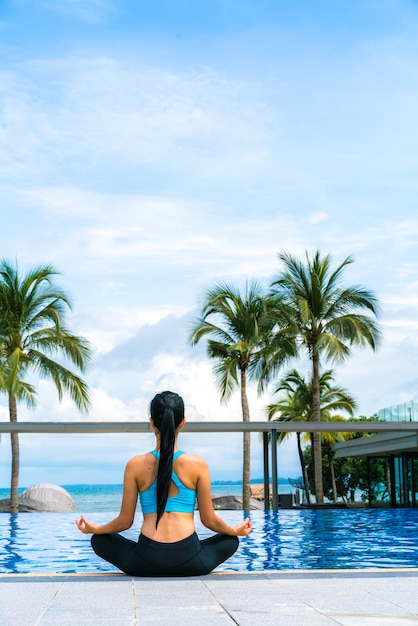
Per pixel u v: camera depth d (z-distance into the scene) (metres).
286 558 8.73
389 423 23.03
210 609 3.80
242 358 30.77
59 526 15.66
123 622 3.47
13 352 27.44
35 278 28.31
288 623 3.45
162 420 5.05
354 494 51.06
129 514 5.12
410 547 10.05
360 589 4.43
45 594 4.27
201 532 13.96
